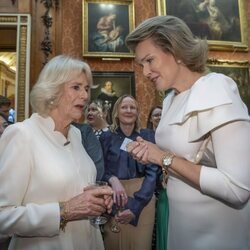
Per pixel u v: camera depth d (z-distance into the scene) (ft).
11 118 20.57
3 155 4.99
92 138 6.85
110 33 21.65
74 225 5.28
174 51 4.41
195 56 4.49
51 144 5.40
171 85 4.70
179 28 4.43
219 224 4.29
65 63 5.66
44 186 5.01
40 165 5.05
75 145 6.01
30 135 5.17
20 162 4.93
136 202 8.76
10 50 22.02
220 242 4.25
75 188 5.32
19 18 20.34
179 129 4.54
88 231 5.49
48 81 5.57
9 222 4.70
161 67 4.54
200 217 4.38
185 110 4.26
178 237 4.67
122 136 9.87
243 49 23.04
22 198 4.96
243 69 22.80
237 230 4.29
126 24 21.94
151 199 9.37
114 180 8.57
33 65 20.24
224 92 4.07
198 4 22.95
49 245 4.96
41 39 20.74
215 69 22.40
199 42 4.58
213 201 4.31
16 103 19.45
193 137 4.31
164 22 4.45
